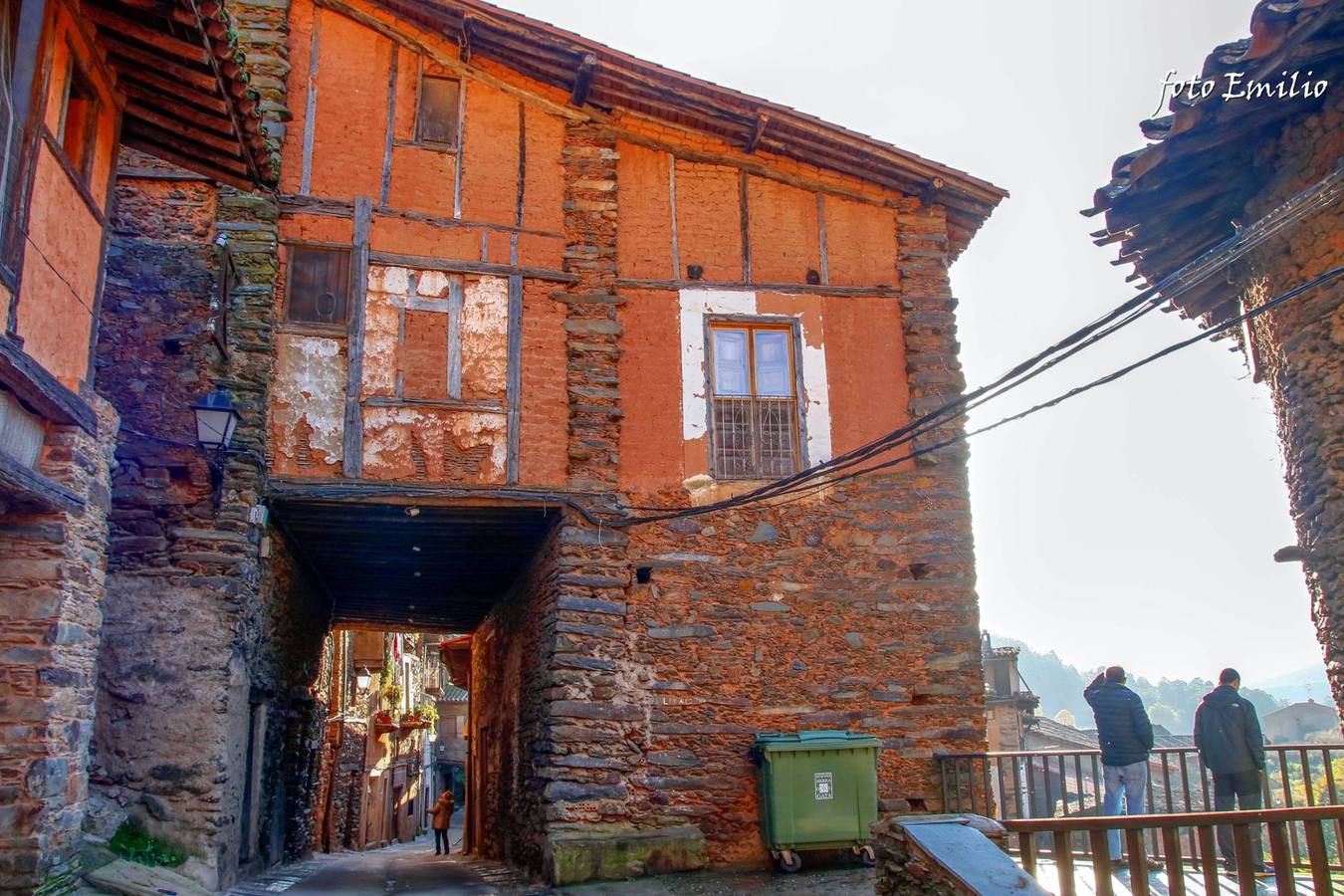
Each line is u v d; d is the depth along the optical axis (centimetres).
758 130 1222
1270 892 806
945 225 1299
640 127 1248
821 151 1255
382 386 1114
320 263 1134
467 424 1127
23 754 700
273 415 1089
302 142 1152
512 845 1346
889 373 1241
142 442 1053
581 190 1214
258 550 1087
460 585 1556
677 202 1240
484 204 1185
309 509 1116
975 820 629
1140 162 877
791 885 982
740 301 1225
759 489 1109
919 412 1230
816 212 1272
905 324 1255
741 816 1088
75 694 754
